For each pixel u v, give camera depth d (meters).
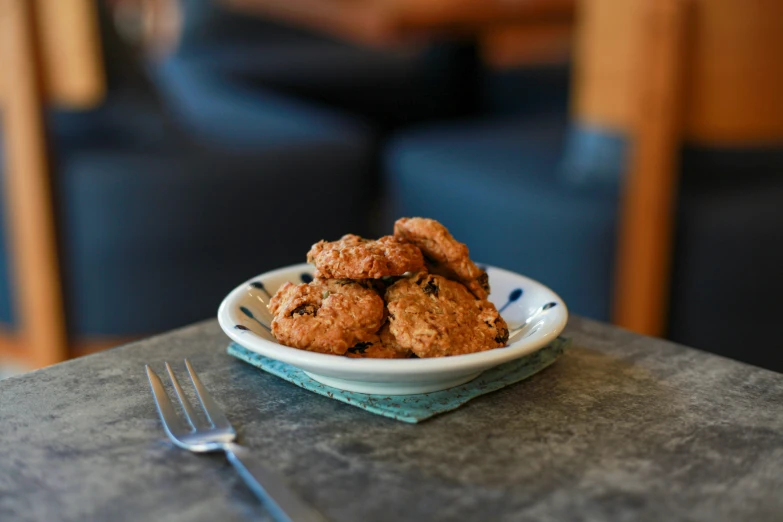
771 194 1.28
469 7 2.04
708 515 0.53
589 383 0.63
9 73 1.28
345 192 1.65
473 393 0.61
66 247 1.40
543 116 2.31
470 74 2.81
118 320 1.45
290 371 0.63
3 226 1.40
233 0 2.76
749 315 1.29
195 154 1.50
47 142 1.32
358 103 2.64
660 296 1.29
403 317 0.61
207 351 0.67
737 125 1.27
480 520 0.52
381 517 0.52
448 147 1.79
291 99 2.12
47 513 0.52
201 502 0.53
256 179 1.50
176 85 2.32
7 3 1.24
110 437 0.58
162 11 2.73
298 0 2.73
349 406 0.60
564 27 2.23
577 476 0.55
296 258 1.61
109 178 1.37
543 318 0.64
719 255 1.26
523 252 1.42
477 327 0.62
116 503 0.53
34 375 0.64
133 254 1.42
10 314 1.47
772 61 1.23
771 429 0.59
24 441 0.57
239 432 0.58
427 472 0.55
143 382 0.63
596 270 1.32
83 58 1.45
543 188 1.42
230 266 1.52
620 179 1.32
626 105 1.28
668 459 0.56
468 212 1.54
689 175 1.32
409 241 0.65
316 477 0.55
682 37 1.20
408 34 2.21
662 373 0.64
